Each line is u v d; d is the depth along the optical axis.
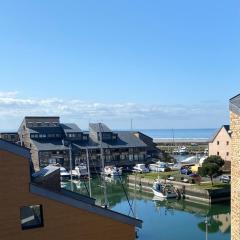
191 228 56.44
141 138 135.25
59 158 118.06
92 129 128.00
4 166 16.77
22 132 126.31
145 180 89.81
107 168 109.94
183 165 111.75
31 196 17.30
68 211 18.02
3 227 16.88
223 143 108.19
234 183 16.94
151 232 54.28
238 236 16.53
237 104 16.11
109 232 18.88
